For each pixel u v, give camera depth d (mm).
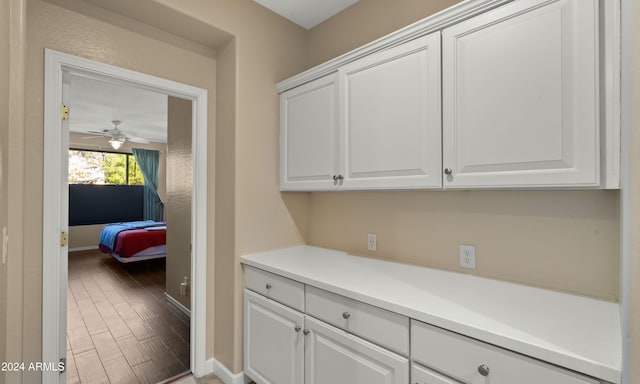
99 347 2342
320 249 2143
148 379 1970
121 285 3857
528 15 1094
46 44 1454
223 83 2010
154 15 1683
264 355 1729
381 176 1532
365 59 1591
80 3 1554
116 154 6734
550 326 940
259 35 2035
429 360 1052
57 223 1481
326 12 2146
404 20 1780
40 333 1429
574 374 781
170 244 3271
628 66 649
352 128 1650
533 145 1082
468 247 1526
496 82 1165
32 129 1412
